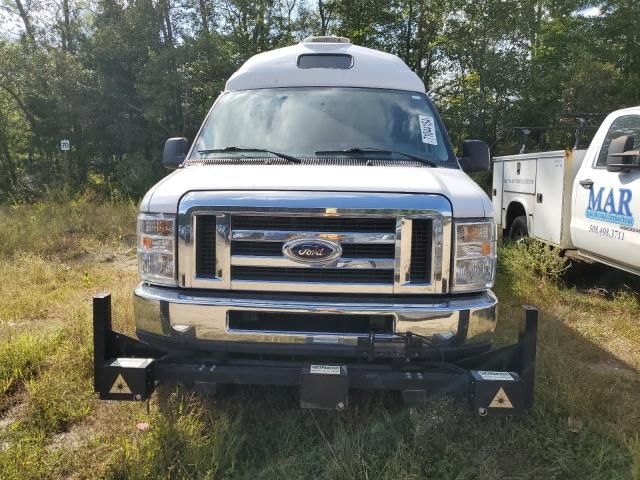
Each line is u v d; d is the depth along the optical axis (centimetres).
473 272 317
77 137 2266
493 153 2062
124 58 2119
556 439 334
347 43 508
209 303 313
